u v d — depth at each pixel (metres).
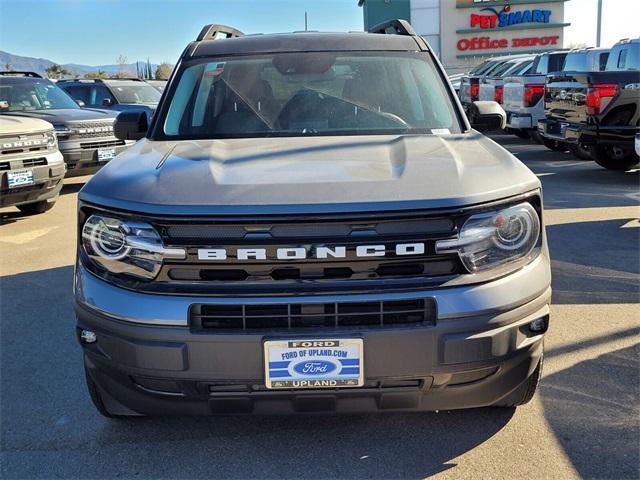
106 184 2.60
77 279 2.58
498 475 2.63
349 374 2.35
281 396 2.42
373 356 2.34
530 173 2.69
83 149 9.23
